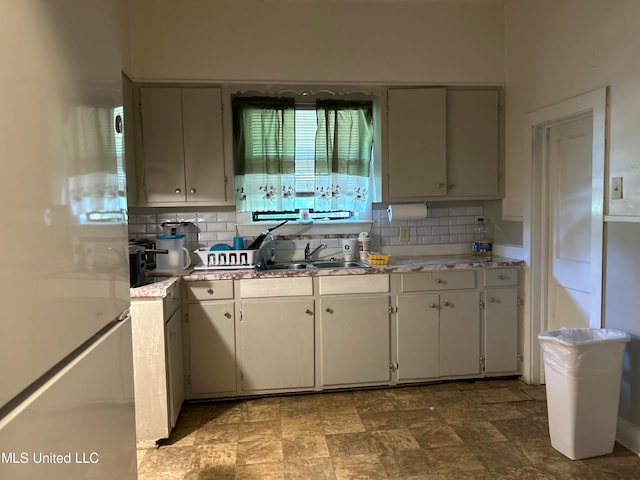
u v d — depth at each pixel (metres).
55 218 0.68
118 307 1.00
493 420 2.50
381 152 3.12
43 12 0.66
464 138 3.17
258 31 2.96
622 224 2.16
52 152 0.68
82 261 0.79
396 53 3.07
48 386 0.65
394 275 2.88
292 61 2.99
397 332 2.91
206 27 2.92
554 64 2.64
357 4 3.03
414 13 3.07
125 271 1.07
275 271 2.80
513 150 3.11
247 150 3.22
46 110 0.66
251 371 2.80
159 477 2.02
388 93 3.08
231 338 2.77
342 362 2.87
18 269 0.58
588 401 2.07
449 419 2.52
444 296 2.94
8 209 0.56
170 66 2.90
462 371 2.99
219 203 2.98
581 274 2.65
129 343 1.08
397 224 3.43
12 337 0.56
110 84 0.99
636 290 2.10
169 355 2.34
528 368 3.00
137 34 2.86
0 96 0.54
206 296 2.73
